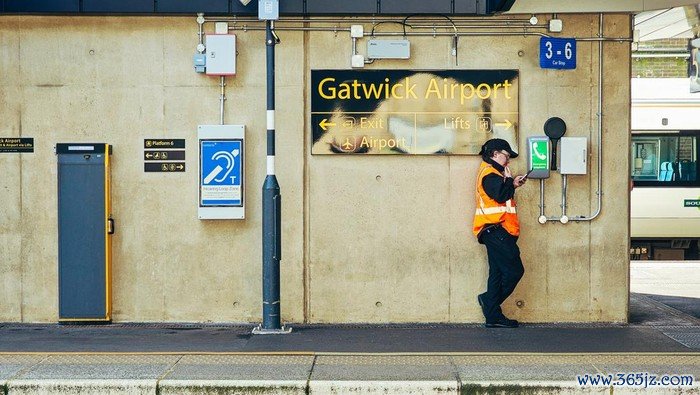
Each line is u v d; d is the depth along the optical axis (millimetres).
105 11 9359
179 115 9633
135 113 9625
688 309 10672
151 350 8281
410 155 9664
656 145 17562
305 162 9672
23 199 9633
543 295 9727
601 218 9719
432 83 9625
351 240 9695
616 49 9633
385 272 9711
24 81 9578
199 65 9484
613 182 9695
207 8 9383
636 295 11773
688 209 17438
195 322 9711
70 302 9562
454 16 9570
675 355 8031
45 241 9648
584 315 9734
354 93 9617
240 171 9523
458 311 9719
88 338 8883
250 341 8727
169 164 9633
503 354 8078
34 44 9578
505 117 9641
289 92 9617
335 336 8984
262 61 9625
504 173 9289
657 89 17609
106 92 9602
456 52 9617
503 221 9227
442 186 9688
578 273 9719
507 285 9305
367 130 9633
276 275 9148
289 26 9594
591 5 9500
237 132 9516
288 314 9719
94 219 9539
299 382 7051
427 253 9703
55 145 9602
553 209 9688
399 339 8828
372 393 7035
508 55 9633
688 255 18000
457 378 7156
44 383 7078
